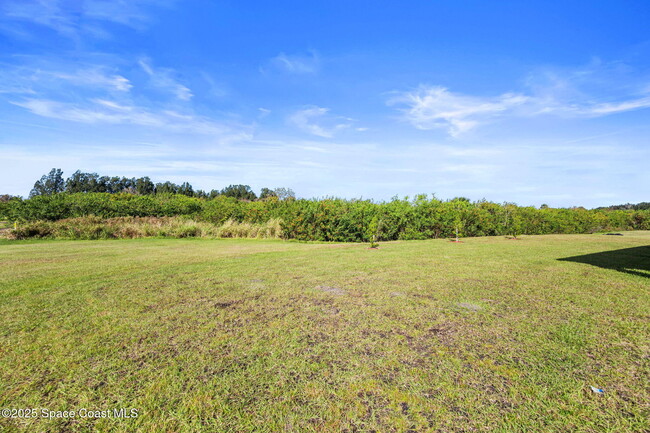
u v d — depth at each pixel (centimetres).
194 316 379
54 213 1712
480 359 274
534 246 1124
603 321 362
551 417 201
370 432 189
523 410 208
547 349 292
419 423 196
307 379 244
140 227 1585
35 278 582
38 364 268
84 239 1438
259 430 191
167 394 227
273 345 301
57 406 215
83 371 257
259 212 1733
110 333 330
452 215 1559
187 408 212
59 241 1355
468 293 476
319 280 564
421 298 451
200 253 936
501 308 405
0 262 763
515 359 274
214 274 617
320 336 321
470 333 328
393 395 224
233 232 1614
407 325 349
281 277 589
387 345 300
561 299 446
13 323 357
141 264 734
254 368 260
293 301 438
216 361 271
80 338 318
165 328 343
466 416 202
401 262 757
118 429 193
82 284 535
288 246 1154
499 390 230
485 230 1700
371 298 451
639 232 2278
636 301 436
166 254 914
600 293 477
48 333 330
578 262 758
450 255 879
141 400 221
